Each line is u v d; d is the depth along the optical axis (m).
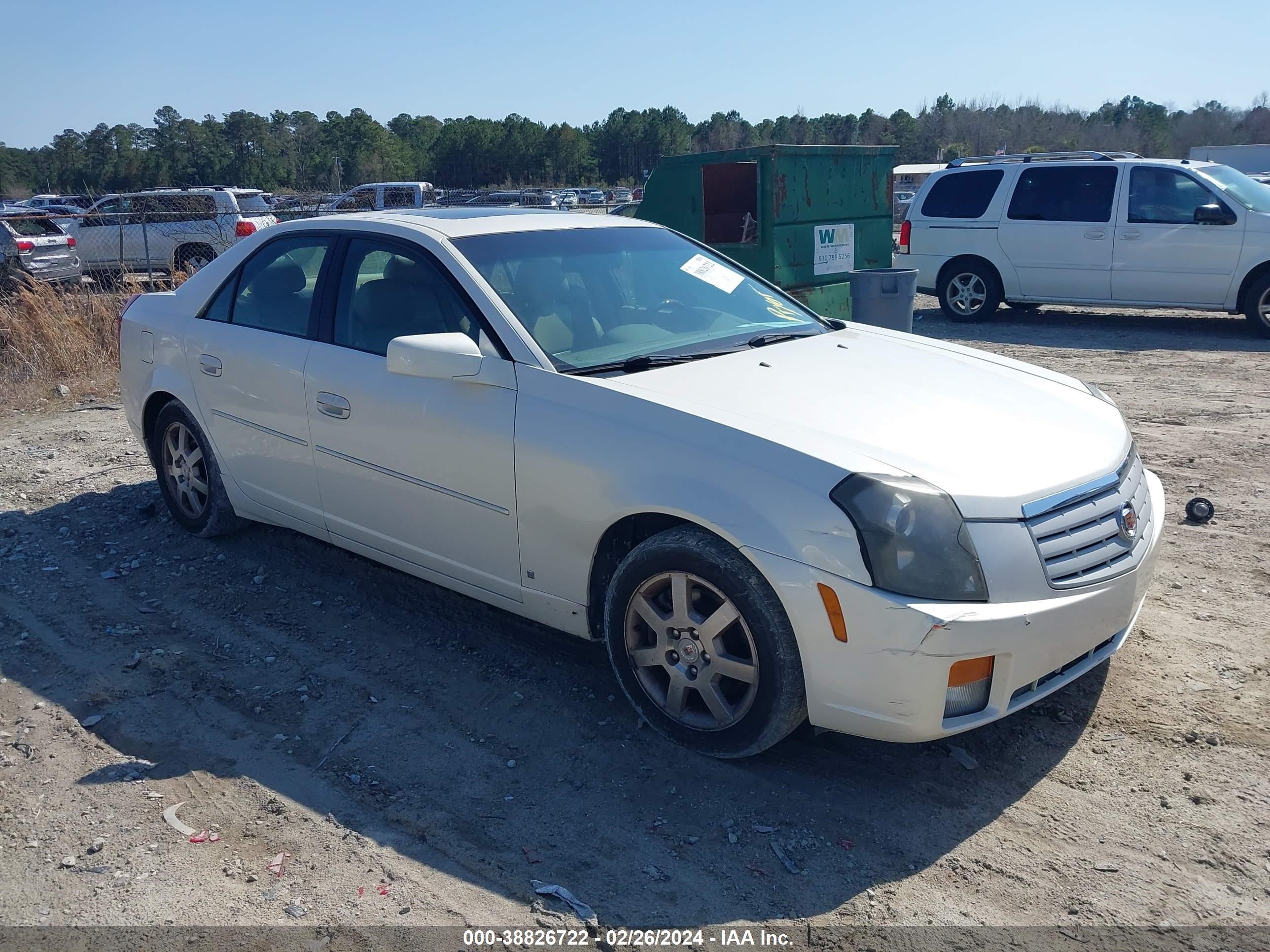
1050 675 3.21
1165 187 11.53
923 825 3.05
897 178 41.44
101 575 5.03
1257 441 6.94
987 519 2.97
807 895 2.77
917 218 13.28
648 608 3.38
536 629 4.34
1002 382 3.92
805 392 3.55
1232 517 5.45
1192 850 2.90
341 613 4.55
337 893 2.81
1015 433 3.40
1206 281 11.33
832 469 3.00
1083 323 12.71
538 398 3.58
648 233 4.77
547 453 3.51
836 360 3.96
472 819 3.12
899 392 3.63
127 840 3.05
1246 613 4.30
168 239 20.53
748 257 10.16
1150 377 9.16
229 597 4.74
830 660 2.98
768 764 3.36
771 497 3.03
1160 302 11.71
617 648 3.48
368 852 2.98
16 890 2.85
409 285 4.12
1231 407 7.93
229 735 3.62
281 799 3.24
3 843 3.05
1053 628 3.01
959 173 12.98
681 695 3.37
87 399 9.30
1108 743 3.41
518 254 4.16
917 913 2.69
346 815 3.15
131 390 5.50
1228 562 4.85
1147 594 4.53
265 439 4.66
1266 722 3.49
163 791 3.29
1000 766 3.31
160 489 5.60
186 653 4.21
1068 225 12.05
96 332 10.56
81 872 2.91
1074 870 2.84
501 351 3.74
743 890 2.79
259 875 2.88
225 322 4.92
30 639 4.38
